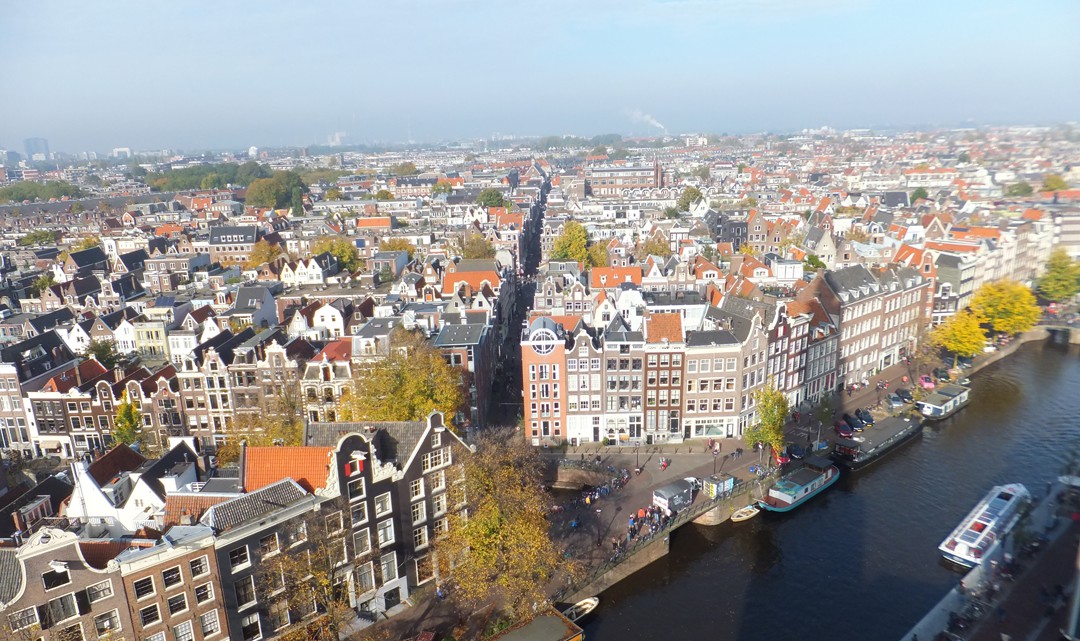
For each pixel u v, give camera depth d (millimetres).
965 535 97625
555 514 106188
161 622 68125
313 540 76688
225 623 72000
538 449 122438
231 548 71125
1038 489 112938
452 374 123688
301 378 126062
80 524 82688
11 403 132500
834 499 113438
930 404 139625
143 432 129875
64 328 171625
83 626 64125
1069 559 90625
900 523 106375
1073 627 74250
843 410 142375
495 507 82125
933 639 78250
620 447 127250
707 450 125000
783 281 187250
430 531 88125
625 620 88562
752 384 129125
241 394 129375
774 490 110750
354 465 78688
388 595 84875
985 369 166875
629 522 103188
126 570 65188
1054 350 178625
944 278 186750
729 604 91062
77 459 132500
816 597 91438
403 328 131500
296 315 164875
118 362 157500
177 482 84125
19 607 60719
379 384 111188
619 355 124438
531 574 82875
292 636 76500
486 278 191250
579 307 181625
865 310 156000
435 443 86062
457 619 82750
